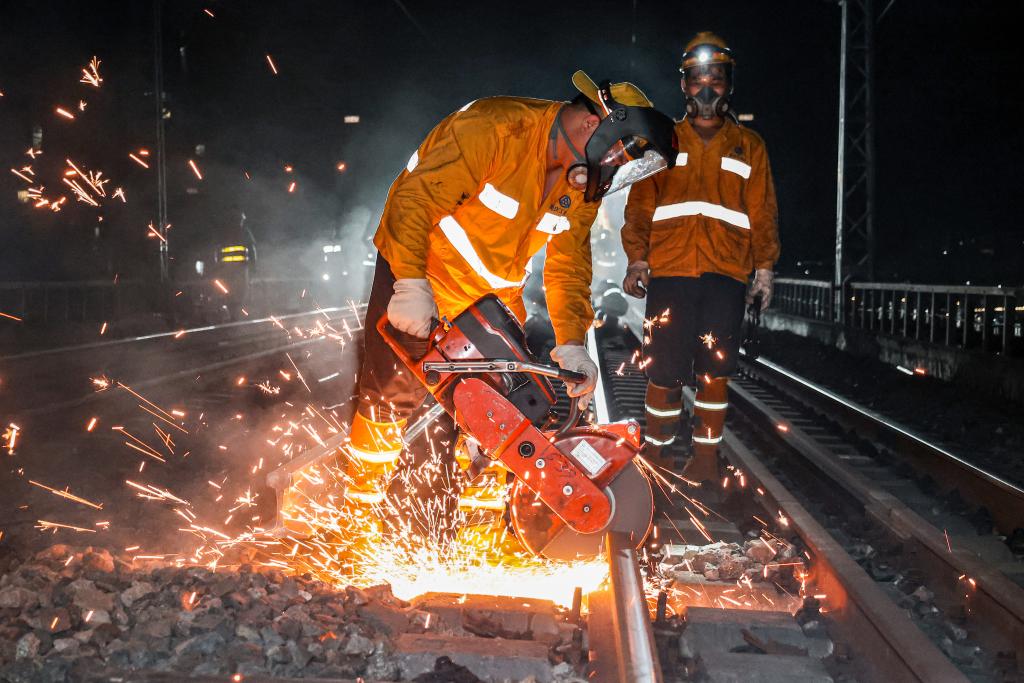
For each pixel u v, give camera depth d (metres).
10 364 10.16
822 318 19.22
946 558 4.11
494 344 3.31
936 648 3.05
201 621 2.99
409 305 3.12
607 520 3.32
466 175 3.27
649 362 5.98
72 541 4.39
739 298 5.88
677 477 6.04
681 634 3.40
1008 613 3.57
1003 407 9.34
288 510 4.66
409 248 3.17
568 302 3.71
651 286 5.94
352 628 3.08
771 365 13.84
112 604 3.05
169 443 6.89
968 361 10.89
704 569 4.38
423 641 3.10
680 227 5.77
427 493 5.61
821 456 6.77
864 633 3.46
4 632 2.82
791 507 5.00
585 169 3.28
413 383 3.82
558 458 3.27
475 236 3.45
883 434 8.03
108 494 5.33
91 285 16.72
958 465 6.14
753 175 5.85
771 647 3.37
